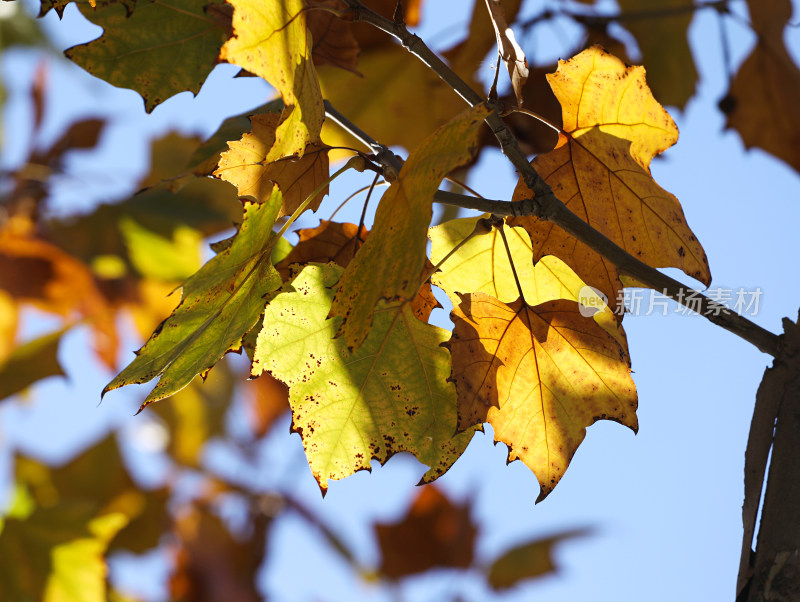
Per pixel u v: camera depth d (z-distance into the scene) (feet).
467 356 7.23
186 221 10.93
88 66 7.49
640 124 7.26
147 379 7.07
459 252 7.41
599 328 7.27
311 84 7.09
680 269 7.29
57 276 11.10
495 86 7.12
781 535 7.26
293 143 7.03
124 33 7.48
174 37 7.50
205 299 7.04
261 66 6.95
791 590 7.23
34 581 10.93
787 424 7.29
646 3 8.44
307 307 7.26
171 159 11.30
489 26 8.21
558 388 7.28
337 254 7.43
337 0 7.23
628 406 7.29
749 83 8.50
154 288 11.35
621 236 7.28
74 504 11.14
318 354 7.26
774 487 7.29
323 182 7.24
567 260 7.21
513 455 7.29
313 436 7.27
